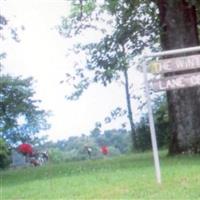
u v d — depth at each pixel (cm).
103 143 3934
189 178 1362
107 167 1842
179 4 2102
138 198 1185
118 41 2683
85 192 1308
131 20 2566
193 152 2045
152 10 2472
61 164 2481
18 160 3325
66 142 3812
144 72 1321
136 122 3559
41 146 3884
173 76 1320
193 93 2070
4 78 3856
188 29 2102
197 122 2064
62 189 1391
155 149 1339
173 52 1313
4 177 1977
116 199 1191
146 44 2653
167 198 1164
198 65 1313
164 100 3281
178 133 2072
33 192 1401
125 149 3812
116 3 2503
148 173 1509
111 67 2781
